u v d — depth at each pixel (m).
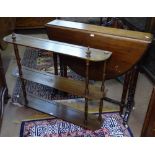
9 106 2.17
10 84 2.48
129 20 2.44
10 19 3.03
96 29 1.79
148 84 2.52
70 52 1.56
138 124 1.98
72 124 1.96
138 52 1.65
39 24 3.58
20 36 1.83
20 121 2.00
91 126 1.91
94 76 1.93
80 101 2.25
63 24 1.89
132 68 1.77
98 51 1.57
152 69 2.44
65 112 2.05
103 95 1.77
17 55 1.90
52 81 1.98
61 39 1.92
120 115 2.07
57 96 2.32
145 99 2.29
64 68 2.16
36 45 1.68
